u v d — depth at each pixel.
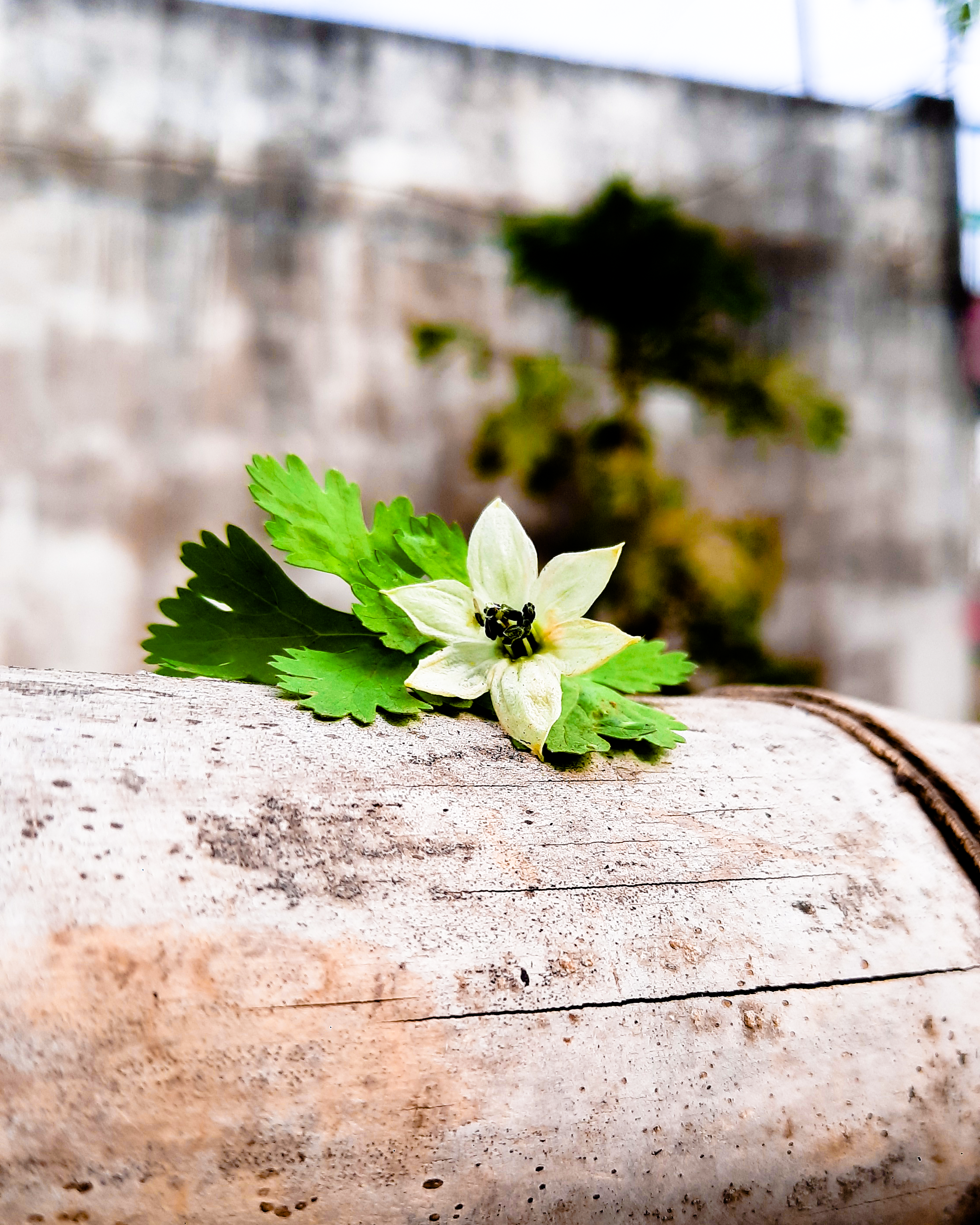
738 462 0.63
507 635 0.22
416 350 0.59
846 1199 0.22
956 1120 0.22
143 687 0.22
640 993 0.21
